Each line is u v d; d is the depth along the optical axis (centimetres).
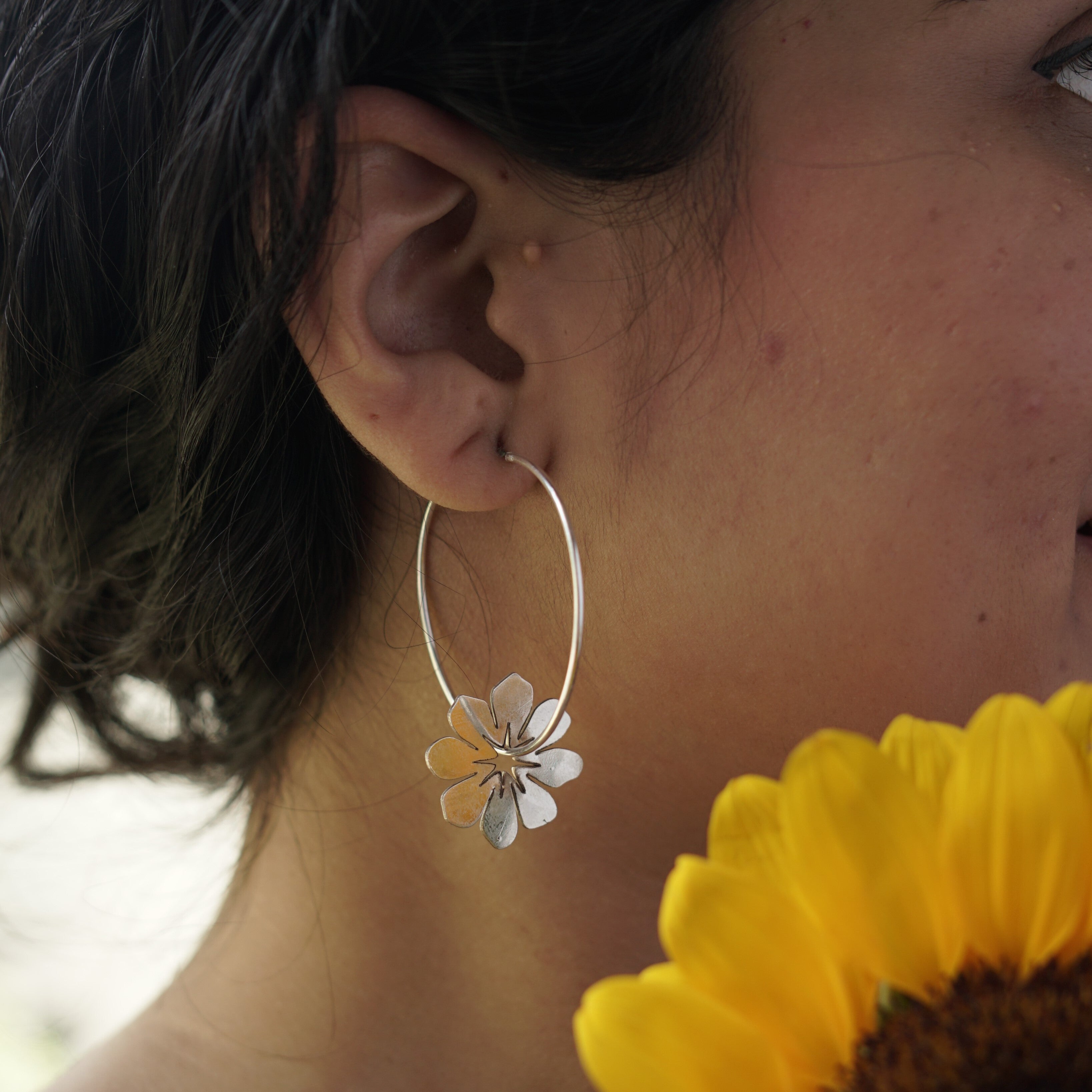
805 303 38
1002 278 38
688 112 38
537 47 37
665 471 39
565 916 42
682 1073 31
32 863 64
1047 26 37
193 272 39
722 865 33
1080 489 39
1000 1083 31
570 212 38
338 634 42
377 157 38
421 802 42
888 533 38
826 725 39
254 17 38
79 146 40
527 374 39
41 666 50
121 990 86
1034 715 32
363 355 38
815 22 37
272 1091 42
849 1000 32
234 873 45
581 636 39
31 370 43
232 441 40
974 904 32
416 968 42
